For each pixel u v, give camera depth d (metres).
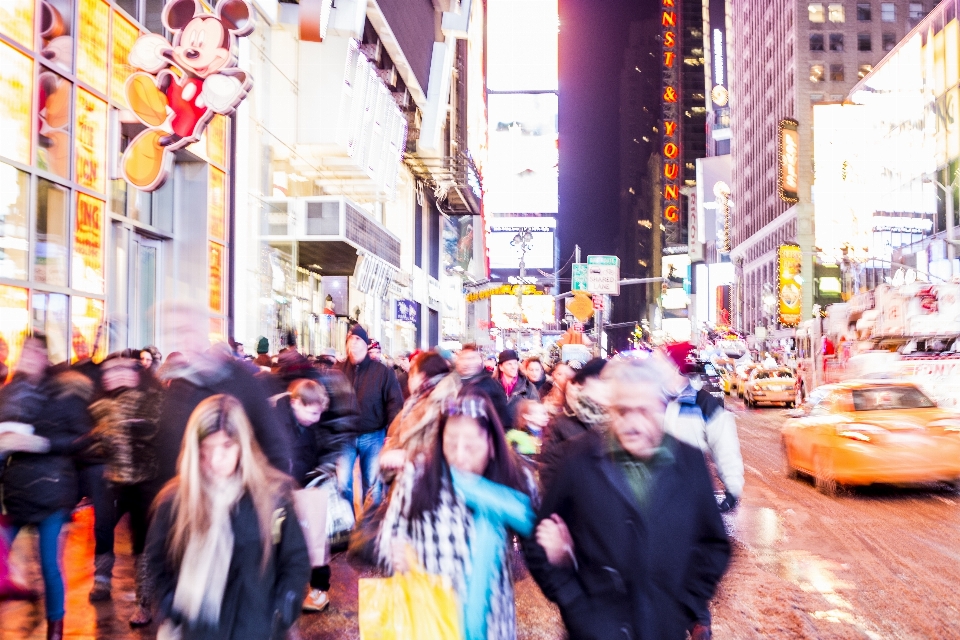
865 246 84.12
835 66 105.25
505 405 7.98
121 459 6.66
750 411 35.34
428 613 3.78
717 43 186.50
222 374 5.62
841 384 14.43
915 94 69.19
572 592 3.64
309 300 35.53
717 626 6.80
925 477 12.68
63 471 6.54
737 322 139.25
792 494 13.43
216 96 16.52
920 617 7.01
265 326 26.64
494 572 3.91
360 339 9.84
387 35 37.16
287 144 28.88
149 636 6.58
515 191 121.69
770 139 118.62
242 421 3.78
